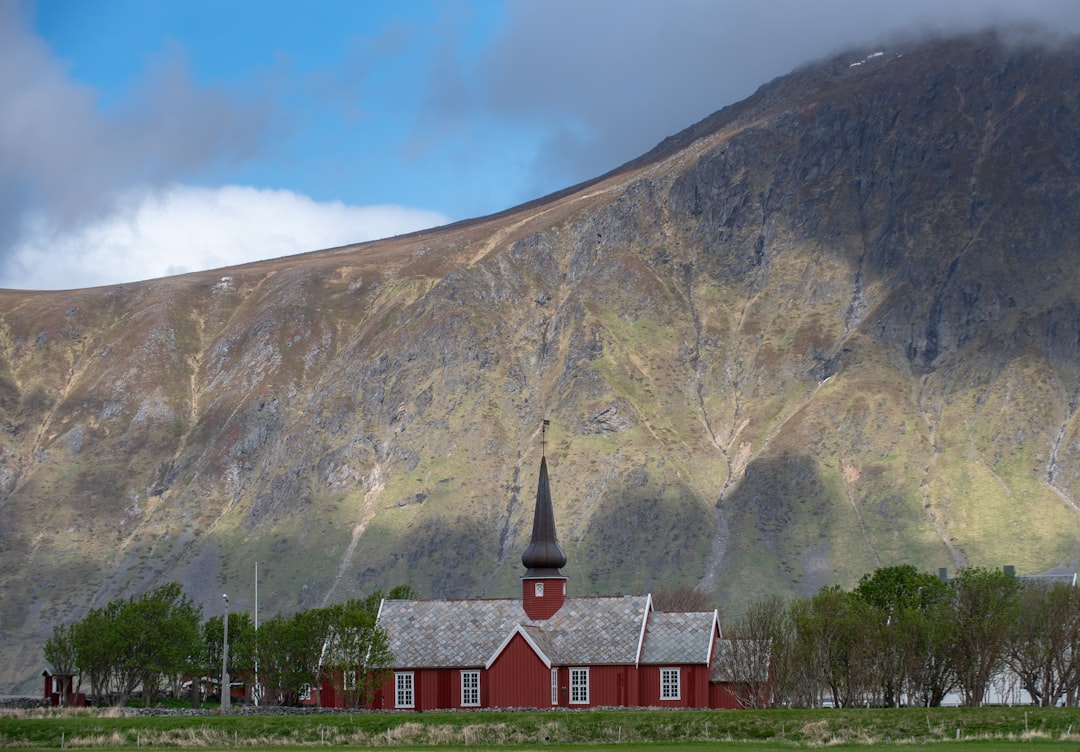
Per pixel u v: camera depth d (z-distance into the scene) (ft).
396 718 433.07
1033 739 381.81
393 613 547.90
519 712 452.35
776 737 399.24
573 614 537.24
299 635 542.98
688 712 433.89
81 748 404.16
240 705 549.95
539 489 553.64
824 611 512.63
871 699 499.10
